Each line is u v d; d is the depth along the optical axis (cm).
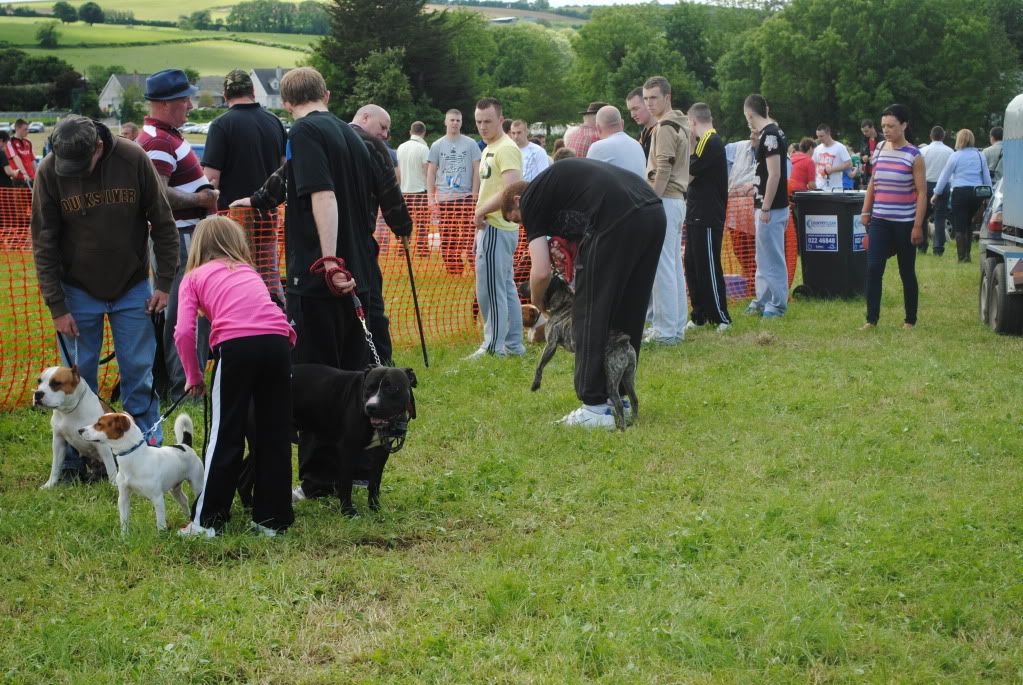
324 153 504
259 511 471
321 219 499
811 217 1187
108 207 552
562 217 630
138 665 343
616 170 628
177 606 388
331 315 522
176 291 681
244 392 464
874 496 510
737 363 844
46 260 553
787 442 615
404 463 591
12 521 488
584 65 7906
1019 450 589
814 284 1200
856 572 421
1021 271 915
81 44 10712
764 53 6372
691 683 335
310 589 406
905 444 607
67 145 525
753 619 373
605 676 336
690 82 7688
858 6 6000
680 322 939
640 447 607
